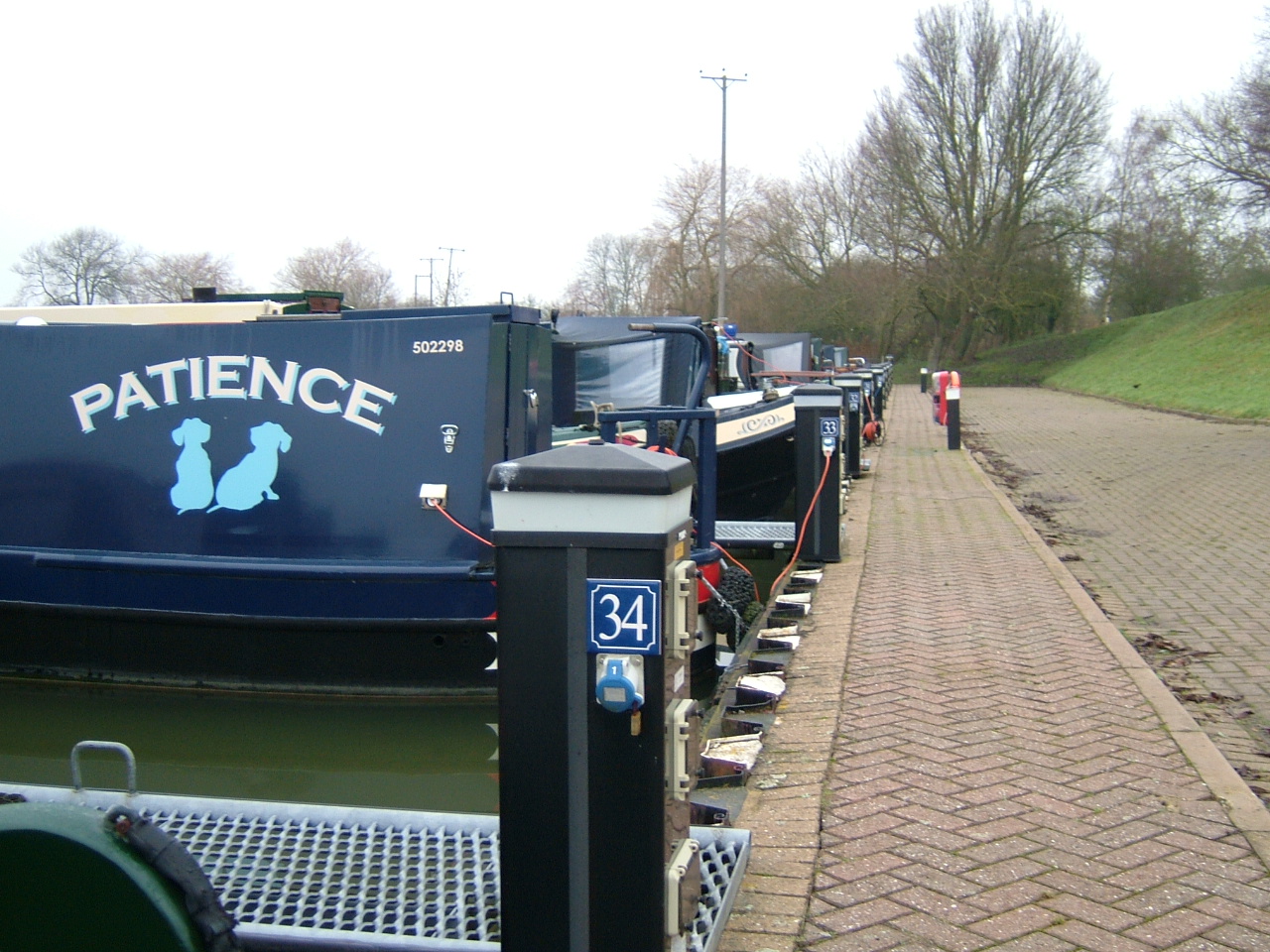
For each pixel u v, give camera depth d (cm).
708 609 726
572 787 254
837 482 900
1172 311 4709
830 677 582
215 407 693
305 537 677
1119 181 5331
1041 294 5159
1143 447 1988
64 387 715
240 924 304
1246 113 3600
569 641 252
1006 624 693
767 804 420
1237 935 323
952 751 473
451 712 668
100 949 201
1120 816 405
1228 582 841
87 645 706
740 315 5459
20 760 646
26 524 716
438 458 659
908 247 5128
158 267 4616
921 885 354
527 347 666
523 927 258
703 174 5353
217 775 626
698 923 310
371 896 327
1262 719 532
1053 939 321
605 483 248
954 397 1947
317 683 678
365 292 4956
